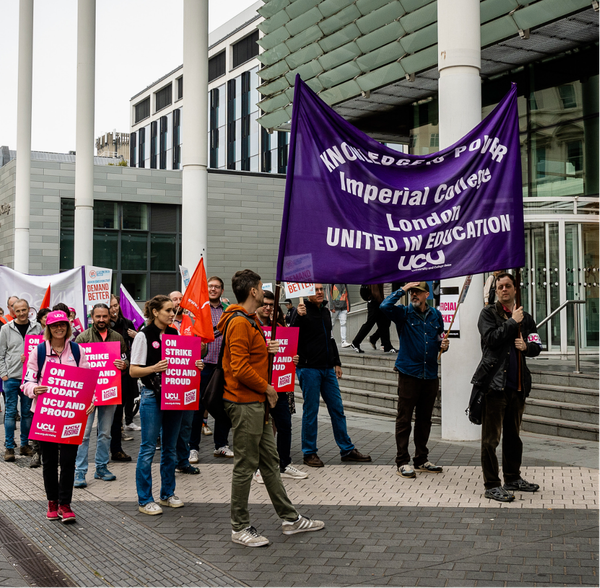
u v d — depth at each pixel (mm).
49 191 25859
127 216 27656
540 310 14281
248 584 4516
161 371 6227
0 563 5035
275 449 5527
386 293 18609
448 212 6020
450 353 9070
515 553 4914
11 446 8984
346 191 5629
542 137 15281
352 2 16078
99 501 6695
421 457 7441
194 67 13070
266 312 7684
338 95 18375
